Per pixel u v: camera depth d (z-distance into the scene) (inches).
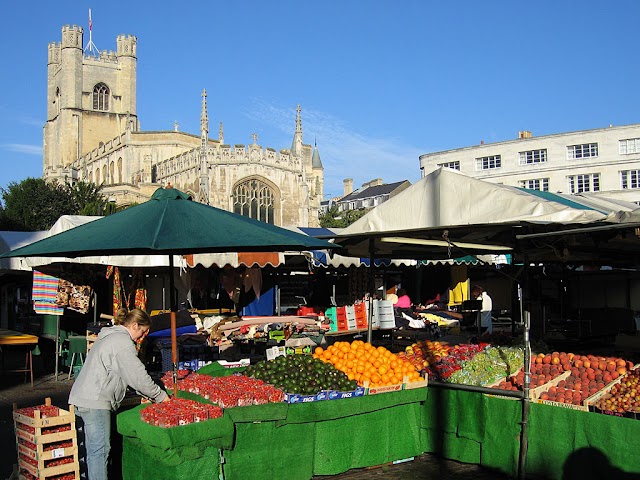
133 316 262.8
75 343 595.8
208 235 253.9
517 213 314.0
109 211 1633.9
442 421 331.9
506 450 304.0
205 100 2234.3
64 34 3521.2
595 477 271.3
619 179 2354.8
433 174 363.6
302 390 291.1
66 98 3516.2
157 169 2588.6
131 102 3698.3
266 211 2352.4
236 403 264.7
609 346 557.0
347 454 300.8
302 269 713.6
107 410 249.1
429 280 883.4
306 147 3176.7
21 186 2226.9
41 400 496.7
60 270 572.4
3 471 304.5
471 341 465.1
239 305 695.7
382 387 317.1
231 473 257.4
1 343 530.9
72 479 252.1
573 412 281.6
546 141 2493.8
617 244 361.4
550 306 727.1
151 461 245.8
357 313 639.8
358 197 3585.1
